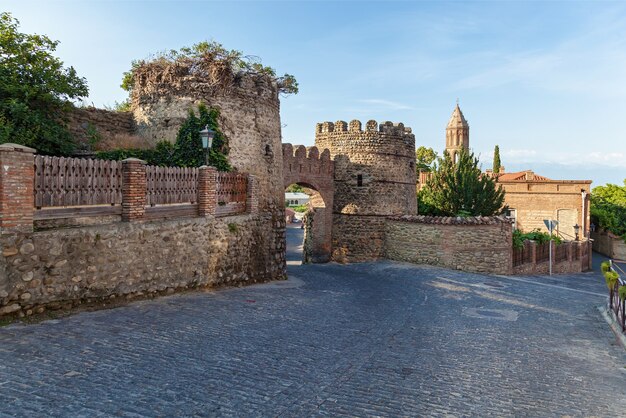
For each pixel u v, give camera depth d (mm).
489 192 28844
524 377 7344
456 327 10766
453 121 76875
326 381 6645
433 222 23922
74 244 8805
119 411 5145
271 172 17641
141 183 10453
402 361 7836
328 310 11727
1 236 7578
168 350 7273
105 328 8016
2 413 4848
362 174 28703
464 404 6109
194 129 15305
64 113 14797
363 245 28406
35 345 6859
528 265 25562
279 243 17562
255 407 5578
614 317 11688
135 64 16844
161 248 10977
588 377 7465
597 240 44031
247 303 11555
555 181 38812
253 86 16922
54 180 8508
